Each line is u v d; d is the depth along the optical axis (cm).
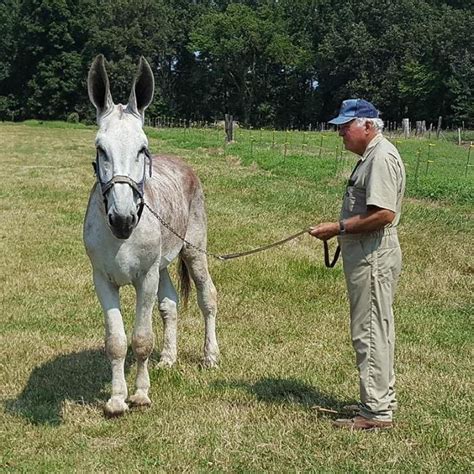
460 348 691
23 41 7062
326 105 7544
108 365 641
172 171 624
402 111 6912
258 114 7725
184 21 7788
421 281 921
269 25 7356
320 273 948
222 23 7344
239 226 1225
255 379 605
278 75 7756
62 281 920
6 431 500
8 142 3562
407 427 502
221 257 601
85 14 7106
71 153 2869
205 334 652
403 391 574
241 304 825
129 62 6850
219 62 7525
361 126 483
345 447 473
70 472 440
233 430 497
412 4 7212
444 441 481
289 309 809
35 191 1672
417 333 734
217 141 3294
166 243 571
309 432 493
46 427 506
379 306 483
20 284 905
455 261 1007
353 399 561
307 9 7794
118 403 520
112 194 456
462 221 1285
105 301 516
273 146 2892
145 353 536
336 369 625
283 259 1005
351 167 2006
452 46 6150
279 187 1656
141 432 494
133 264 503
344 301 844
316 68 7488
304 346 688
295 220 1289
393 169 470
